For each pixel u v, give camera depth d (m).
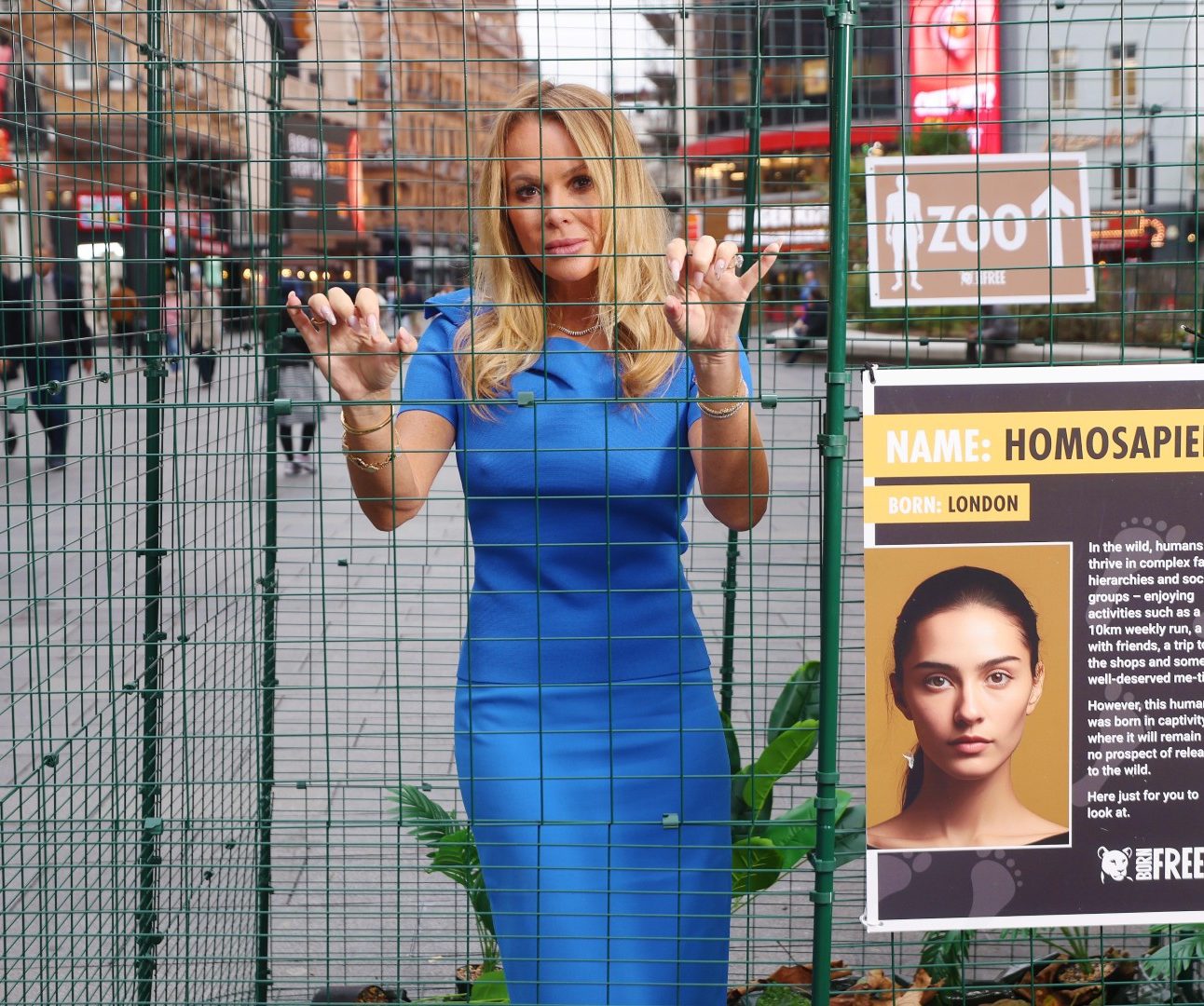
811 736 2.74
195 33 2.99
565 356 2.25
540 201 2.19
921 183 3.35
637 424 2.23
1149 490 1.93
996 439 1.92
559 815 2.21
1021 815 1.98
